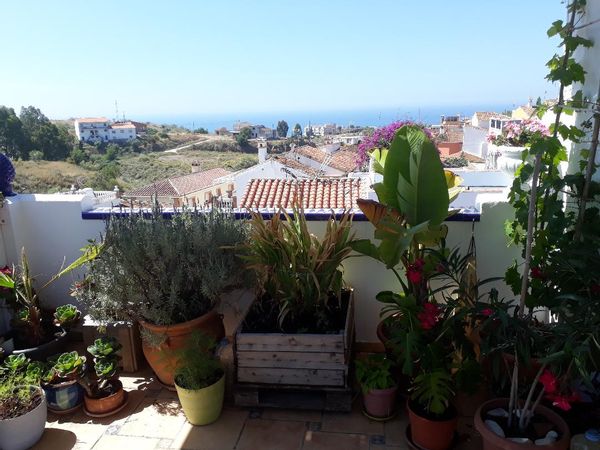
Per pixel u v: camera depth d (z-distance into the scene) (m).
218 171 24.28
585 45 2.11
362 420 2.43
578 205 2.34
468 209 2.90
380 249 2.36
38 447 2.29
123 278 2.55
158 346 2.56
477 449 2.19
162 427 2.42
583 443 1.95
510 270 2.52
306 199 10.82
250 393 2.51
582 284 2.15
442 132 20.94
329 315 2.68
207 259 2.61
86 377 2.53
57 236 3.30
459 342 2.16
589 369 1.97
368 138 8.42
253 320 2.67
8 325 3.22
